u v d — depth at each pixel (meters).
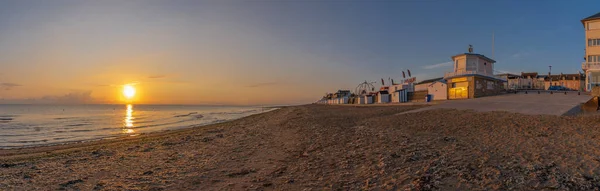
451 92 37.66
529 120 15.09
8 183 8.35
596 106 17.98
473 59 37.94
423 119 18.52
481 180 6.30
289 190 6.75
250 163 9.99
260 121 31.72
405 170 7.46
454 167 7.36
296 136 15.84
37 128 31.20
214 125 31.56
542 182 5.95
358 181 6.98
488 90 37.53
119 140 19.84
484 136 11.60
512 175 6.46
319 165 8.84
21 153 15.23
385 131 14.46
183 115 65.06
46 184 8.20
